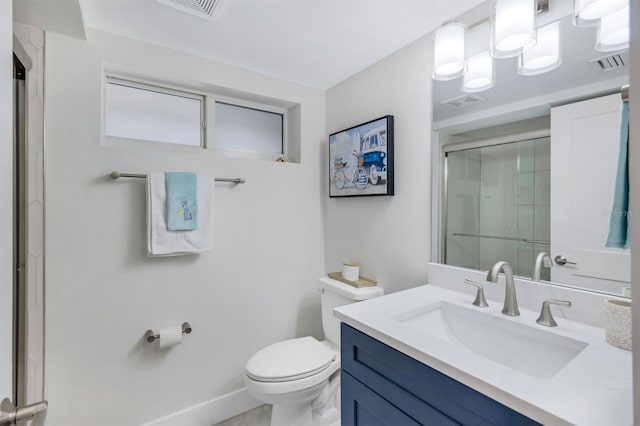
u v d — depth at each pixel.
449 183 1.47
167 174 1.61
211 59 1.82
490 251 1.32
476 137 1.36
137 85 1.75
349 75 2.03
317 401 1.52
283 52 1.75
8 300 0.50
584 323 1.03
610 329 0.88
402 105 1.68
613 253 0.98
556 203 1.12
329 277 2.00
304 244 2.19
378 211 1.83
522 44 1.14
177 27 1.51
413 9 1.38
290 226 2.12
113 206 1.55
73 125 1.46
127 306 1.59
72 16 1.31
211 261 1.83
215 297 1.84
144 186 1.63
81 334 1.48
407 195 1.66
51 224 1.41
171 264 1.71
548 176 1.14
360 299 1.67
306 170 2.20
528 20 1.09
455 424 0.77
